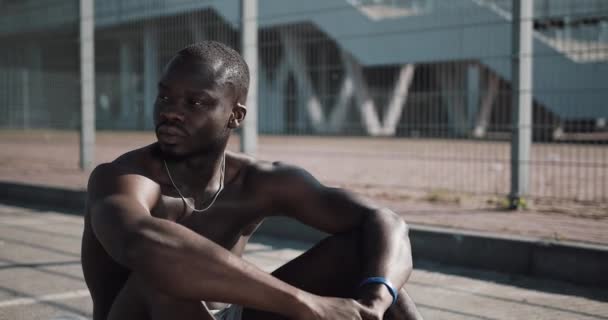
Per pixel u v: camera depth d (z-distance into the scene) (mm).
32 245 5094
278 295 1424
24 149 15445
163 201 1696
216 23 7742
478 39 13086
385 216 1770
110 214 1479
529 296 3729
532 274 4254
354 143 18016
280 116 8562
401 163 11750
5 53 12414
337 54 19609
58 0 10625
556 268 4148
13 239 5344
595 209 6027
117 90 10344
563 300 3643
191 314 1521
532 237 4383
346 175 9430
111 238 1435
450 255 4645
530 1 5887
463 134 7484
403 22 18344
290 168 1879
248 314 1737
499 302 3582
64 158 12594
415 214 5707
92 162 10102
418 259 4793
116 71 10227
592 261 3979
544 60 16125
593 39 10062
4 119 12742
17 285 3861
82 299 3568
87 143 10023
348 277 1770
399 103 16266
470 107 10164
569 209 6020
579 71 12758
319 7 20141
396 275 1646
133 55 9336
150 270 1366
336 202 1833
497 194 6211
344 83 19078
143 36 8969
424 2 17844
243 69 1713
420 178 9086
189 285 1363
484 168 10766
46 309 3357
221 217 1801
